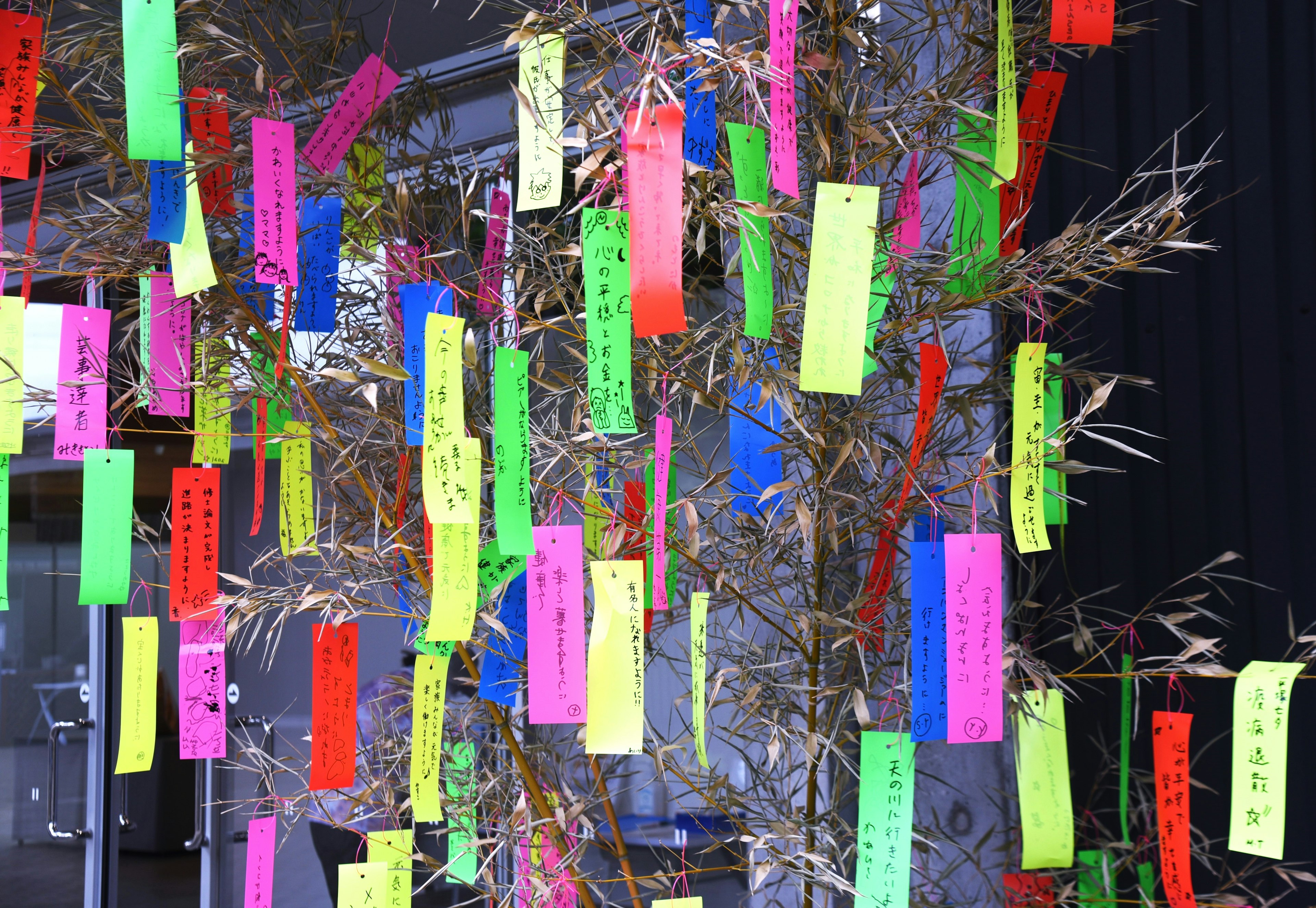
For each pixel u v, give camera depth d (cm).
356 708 140
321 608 141
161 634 361
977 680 117
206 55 150
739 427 147
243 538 344
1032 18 144
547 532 120
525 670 150
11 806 358
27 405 144
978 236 135
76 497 359
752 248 116
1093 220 180
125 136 151
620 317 120
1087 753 186
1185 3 182
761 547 143
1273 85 174
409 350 135
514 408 122
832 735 134
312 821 282
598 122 124
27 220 277
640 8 124
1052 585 189
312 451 178
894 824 124
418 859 162
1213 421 178
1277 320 173
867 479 160
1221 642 175
